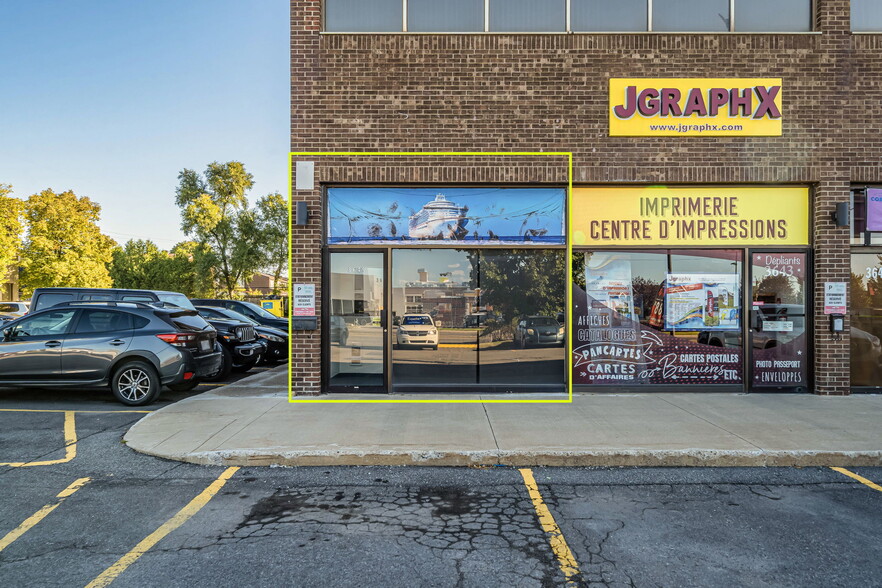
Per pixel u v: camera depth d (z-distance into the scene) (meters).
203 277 49.59
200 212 48.69
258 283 83.81
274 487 5.16
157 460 5.88
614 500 4.86
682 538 4.10
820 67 8.87
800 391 9.05
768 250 9.08
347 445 6.05
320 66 8.90
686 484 5.27
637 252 9.14
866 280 9.09
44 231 46.25
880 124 8.86
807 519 4.45
